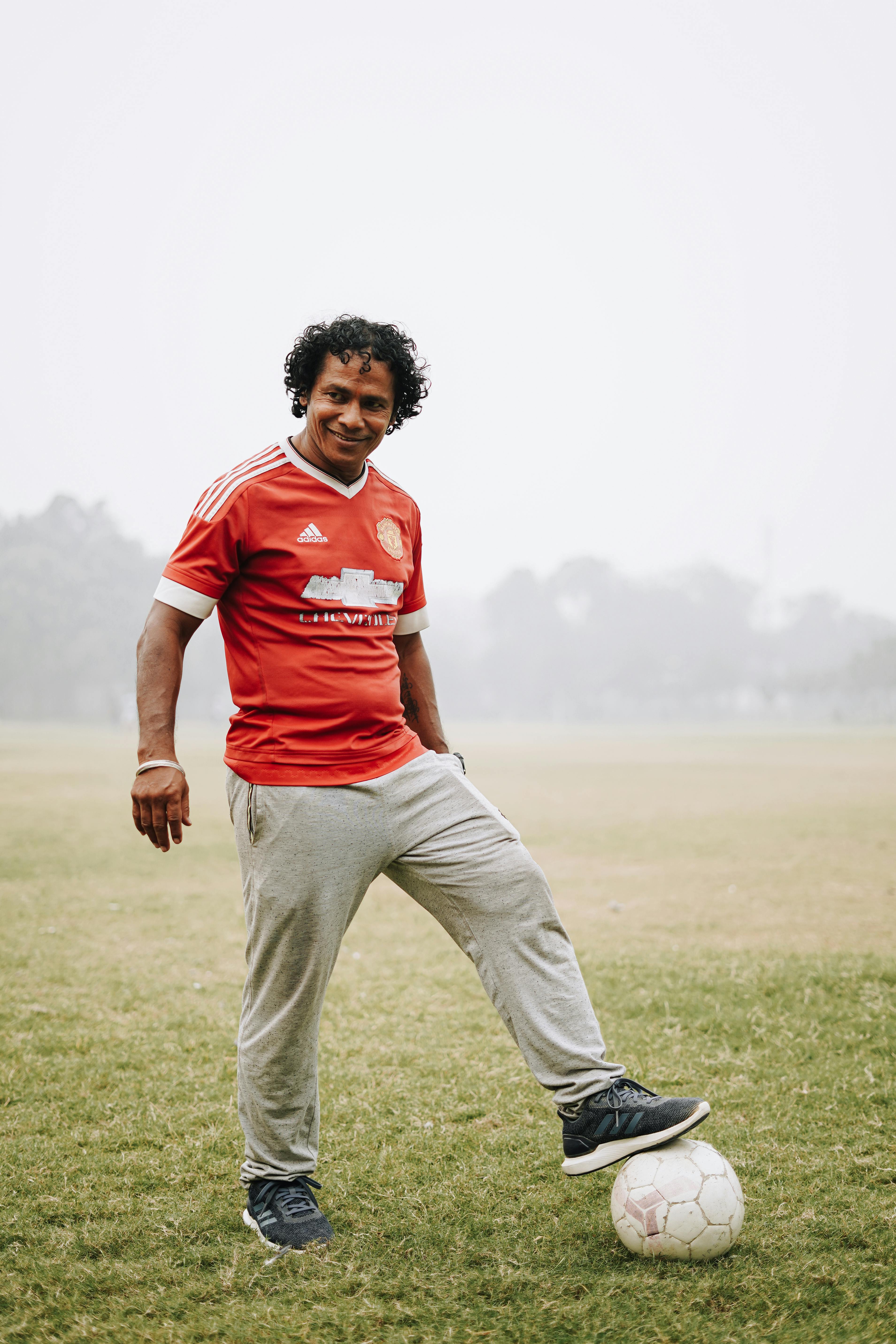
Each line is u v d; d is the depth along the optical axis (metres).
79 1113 3.46
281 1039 2.48
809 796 16.11
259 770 2.42
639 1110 2.36
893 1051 4.00
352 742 2.45
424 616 2.91
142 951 5.97
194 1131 3.31
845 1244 2.48
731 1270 2.34
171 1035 4.37
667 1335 2.06
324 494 2.47
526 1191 2.85
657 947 5.97
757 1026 4.33
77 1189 2.88
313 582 2.43
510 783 19.27
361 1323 2.12
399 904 7.54
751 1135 3.19
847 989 4.86
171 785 2.34
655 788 18.03
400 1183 2.91
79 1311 2.22
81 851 9.93
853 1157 3.00
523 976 2.43
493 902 2.43
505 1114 3.44
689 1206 2.38
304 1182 2.62
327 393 2.41
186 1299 2.26
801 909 7.21
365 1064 3.97
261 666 2.45
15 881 8.23
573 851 10.20
